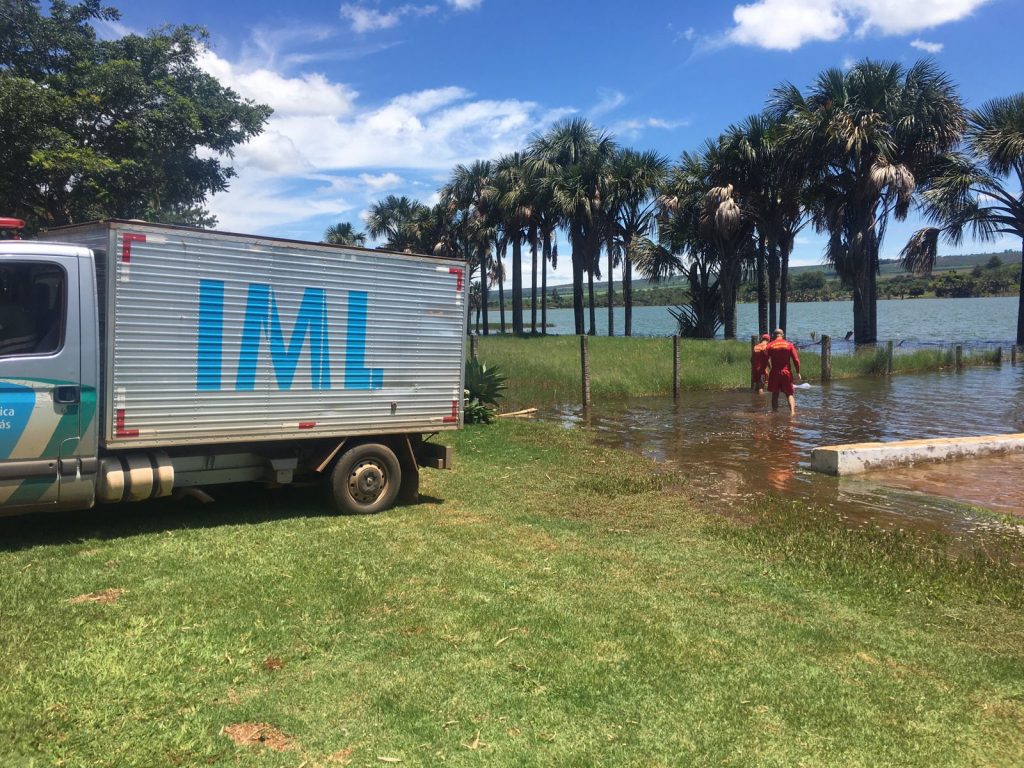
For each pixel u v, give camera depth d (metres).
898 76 29.56
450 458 7.70
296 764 3.05
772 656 4.25
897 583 5.56
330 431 6.97
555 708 3.58
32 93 12.49
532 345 30.75
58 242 5.99
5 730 3.13
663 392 20.86
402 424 7.45
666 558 6.07
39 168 12.67
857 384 23.70
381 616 4.59
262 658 3.95
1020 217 32.50
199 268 6.15
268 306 6.54
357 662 3.96
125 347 5.81
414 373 7.50
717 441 13.09
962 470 10.38
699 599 5.13
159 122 14.52
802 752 3.29
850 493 8.97
